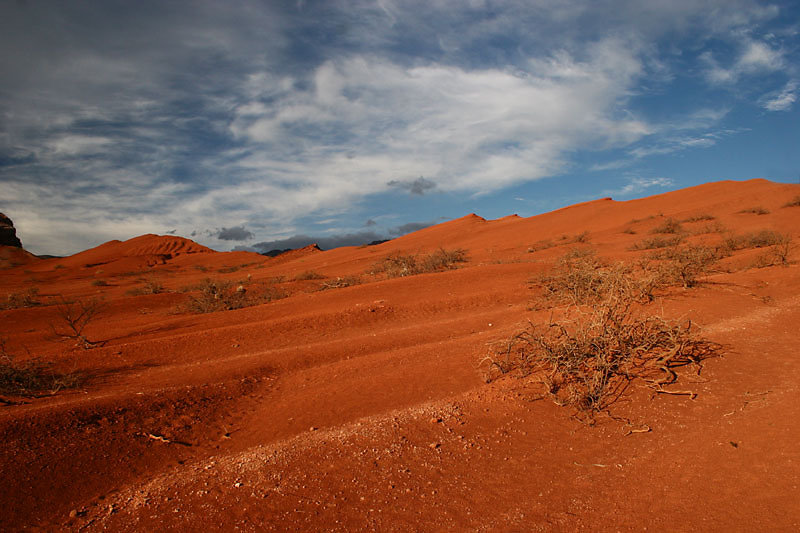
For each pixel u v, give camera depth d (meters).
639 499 3.71
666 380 6.05
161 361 10.57
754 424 4.59
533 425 5.37
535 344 7.01
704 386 5.80
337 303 16.94
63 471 4.89
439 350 9.34
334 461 4.72
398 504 3.93
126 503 4.25
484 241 49.31
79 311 20.11
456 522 3.64
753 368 6.18
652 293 10.91
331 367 9.09
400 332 11.86
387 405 6.73
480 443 5.01
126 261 65.88
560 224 49.03
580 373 6.14
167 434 6.15
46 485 4.61
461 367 8.02
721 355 6.74
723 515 3.30
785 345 6.93
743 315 8.84
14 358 10.25
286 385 8.38
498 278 19.17
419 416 5.79
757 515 3.22
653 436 4.80
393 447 4.97
